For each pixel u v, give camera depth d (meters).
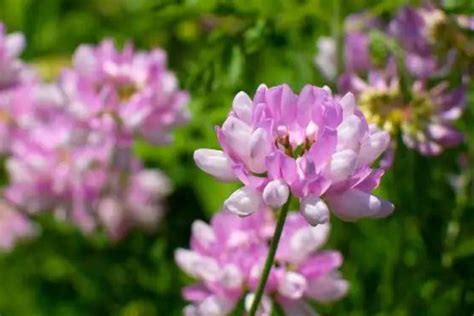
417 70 0.33
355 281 0.34
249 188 0.25
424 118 0.31
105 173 0.38
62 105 0.36
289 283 0.28
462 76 0.32
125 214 0.39
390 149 0.31
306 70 0.35
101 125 0.35
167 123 0.35
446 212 0.33
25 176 0.38
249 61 0.35
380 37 0.32
